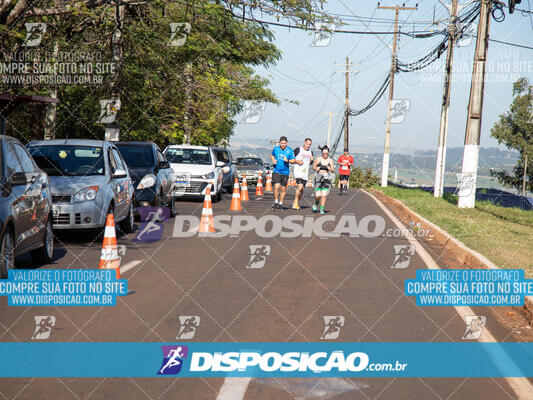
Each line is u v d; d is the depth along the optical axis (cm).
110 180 1206
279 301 748
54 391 457
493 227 1559
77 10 1941
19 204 812
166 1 2317
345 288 837
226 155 2859
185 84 2944
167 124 3278
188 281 855
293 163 1977
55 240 1188
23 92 2264
